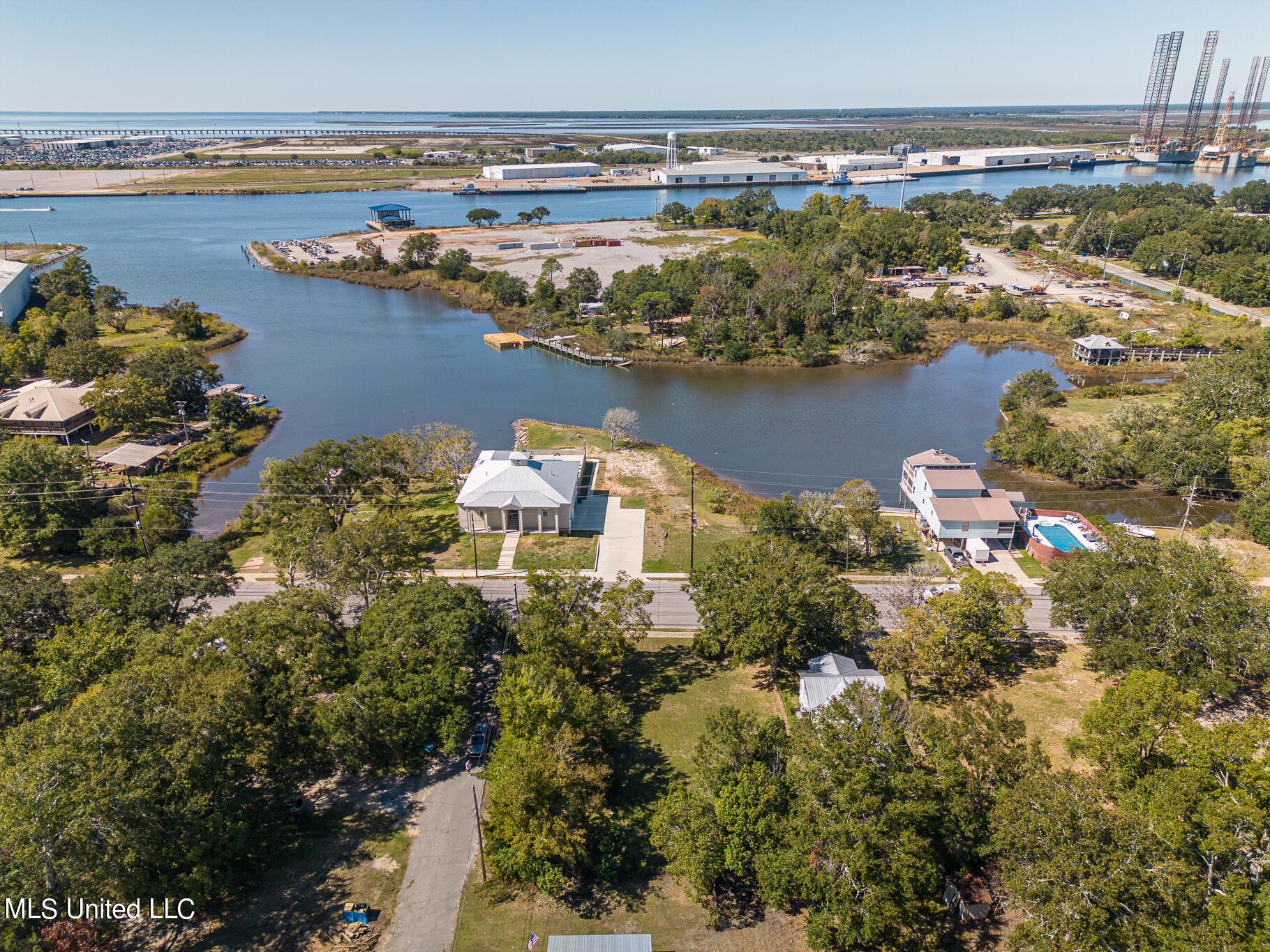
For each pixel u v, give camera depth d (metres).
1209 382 129.00
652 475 124.31
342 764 62.03
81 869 43.59
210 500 119.38
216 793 52.12
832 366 186.62
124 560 95.81
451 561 98.00
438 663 63.50
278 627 62.97
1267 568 93.56
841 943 46.00
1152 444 118.06
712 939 49.19
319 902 51.56
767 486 124.25
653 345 194.00
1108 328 195.12
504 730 59.44
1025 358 189.38
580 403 162.00
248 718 56.09
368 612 70.75
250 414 148.62
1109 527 94.38
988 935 49.22
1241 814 44.44
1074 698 71.88
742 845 50.19
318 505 101.56
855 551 98.62
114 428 138.75
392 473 112.19
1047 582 78.62
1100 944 41.91
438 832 57.44
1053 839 44.25
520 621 74.50
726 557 77.62
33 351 164.25
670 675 76.94
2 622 68.75
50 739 47.47
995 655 74.12
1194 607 67.12
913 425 149.25
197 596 76.25
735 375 180.38
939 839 51.06
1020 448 128.38
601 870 52.84
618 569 96.75
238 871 53.56
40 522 100.06
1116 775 53.00
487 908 51.44
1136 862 43.12
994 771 51.16
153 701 52.34
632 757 65.25
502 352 197.62
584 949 45.88
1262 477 107.12
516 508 103.12
